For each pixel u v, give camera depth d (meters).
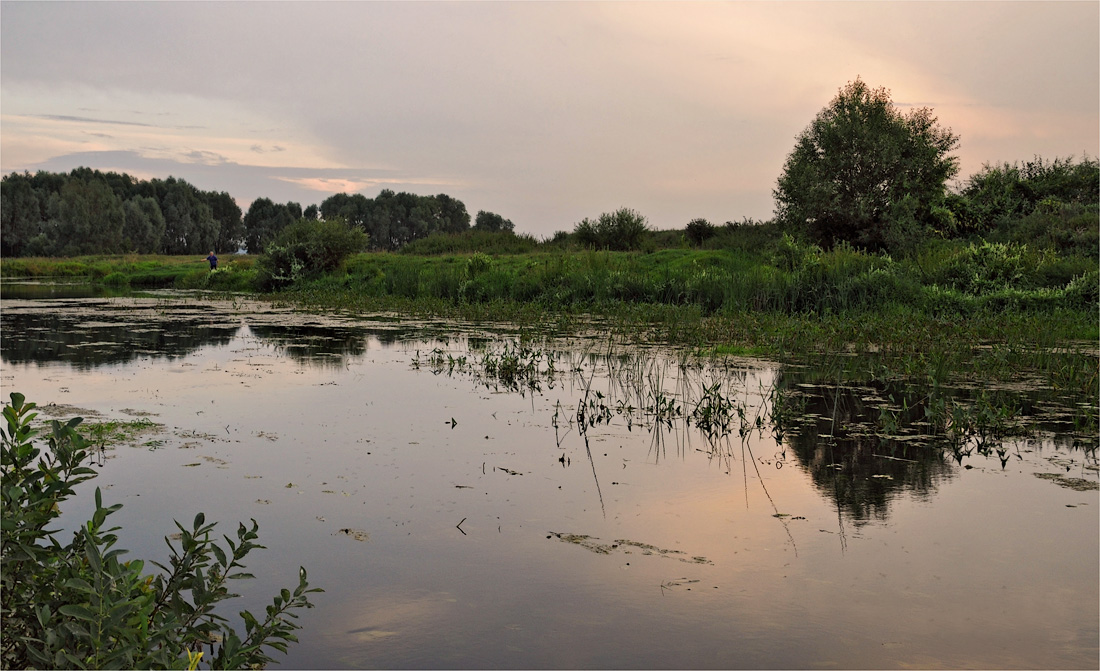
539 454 6.20
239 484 5.31
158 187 109.38
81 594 2.25
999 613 3.57
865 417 7.63
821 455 6.23
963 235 25.69
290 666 3.03
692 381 9.60
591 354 11.97
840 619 3.49
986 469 5.87
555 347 12.85
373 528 4.52
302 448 6.30
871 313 15.75
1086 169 28.11
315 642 3.21
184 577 2.59
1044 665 3.12
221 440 6.53
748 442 6.64
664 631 3.37
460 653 3.15
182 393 8.63
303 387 9.08
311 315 19.34
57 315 18.92
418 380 9.63
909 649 3.24
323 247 29.59
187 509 4.77
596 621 3.45
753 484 5.46
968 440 6.77
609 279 20.64
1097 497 5.21
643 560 4.12
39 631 2.21
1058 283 17.95
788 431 7.04
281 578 3.83
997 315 15.30
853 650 3.22
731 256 23.94
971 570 4.03
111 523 4.46
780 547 4.32
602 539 4.41
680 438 6.77
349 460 5.96
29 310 20.50
